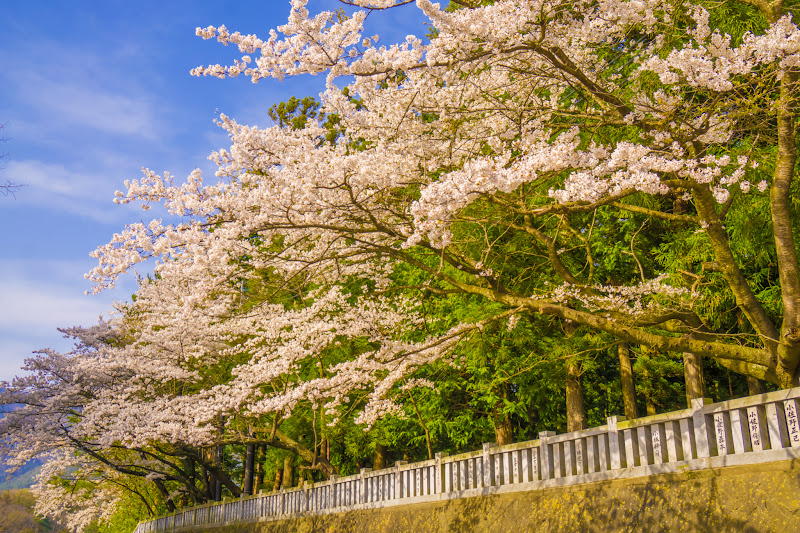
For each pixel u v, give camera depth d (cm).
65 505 3250
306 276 1141
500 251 1359
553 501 923
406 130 941
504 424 1761
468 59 741
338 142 1075
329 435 1909
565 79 861
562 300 1015
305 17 712
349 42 734
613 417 862
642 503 793
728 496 700
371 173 821
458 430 1920
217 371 2105
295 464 2284
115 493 3297
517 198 890
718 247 823
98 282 876
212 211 900
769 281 1279
